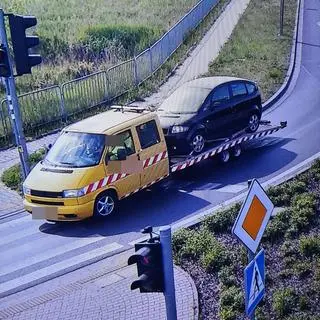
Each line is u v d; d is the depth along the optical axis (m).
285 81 22.89
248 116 15.98
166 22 33.62
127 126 12.26
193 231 10.60
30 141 17.86
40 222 12.20
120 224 11.71
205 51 27.98
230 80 15.74
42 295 9.43
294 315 7.88
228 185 13.36
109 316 8.48
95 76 20.62
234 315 7.96
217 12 36.84
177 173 14.30
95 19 34.25
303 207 11.21
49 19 33.78
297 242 9.98
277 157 15.02
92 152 11.87
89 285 9.52
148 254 5.47
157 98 21.55
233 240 10.42
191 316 8.17
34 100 18.73
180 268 9.60
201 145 14.44
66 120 19.45
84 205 11.48
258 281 5.82
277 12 36.69
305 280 8.79
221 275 9.09
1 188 14.29
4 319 8.77
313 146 15.71
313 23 34.38
